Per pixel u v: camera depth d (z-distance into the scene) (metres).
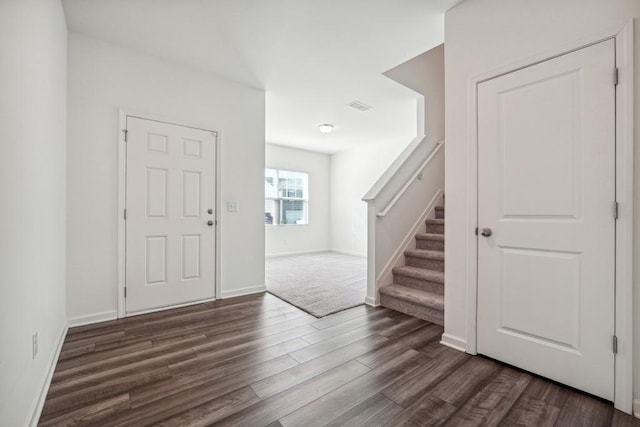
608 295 1.46
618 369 1.43
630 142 1.39
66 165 2.33
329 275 4.52
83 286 2.45
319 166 7.38
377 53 2.76
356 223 6.88
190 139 3.00
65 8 2.12
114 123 2.58
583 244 1.54
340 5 2.11
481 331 1.96
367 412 1.41
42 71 1.56
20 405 1.19
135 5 2.09
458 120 2.07
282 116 4.59
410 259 3.27
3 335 1.02
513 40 1.79
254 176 3.47
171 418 1.36
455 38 2.09
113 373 1.73
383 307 2.98
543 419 1.36
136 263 2.71
